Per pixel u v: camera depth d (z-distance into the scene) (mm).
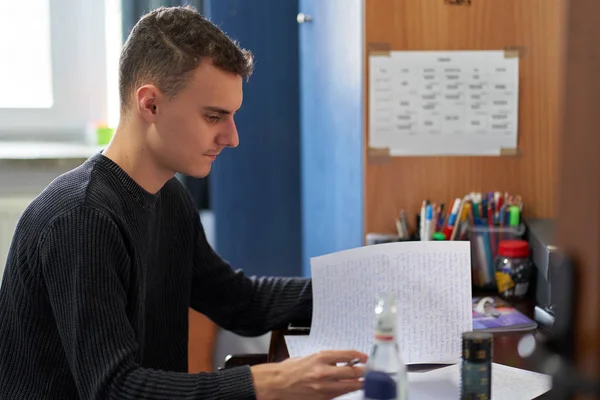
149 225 1233
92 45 2705
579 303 553
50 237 1094
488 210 1597
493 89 1637
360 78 1651
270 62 2387
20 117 2705
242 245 2445
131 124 1181
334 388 1013
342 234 1854
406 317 1259
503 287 1538
